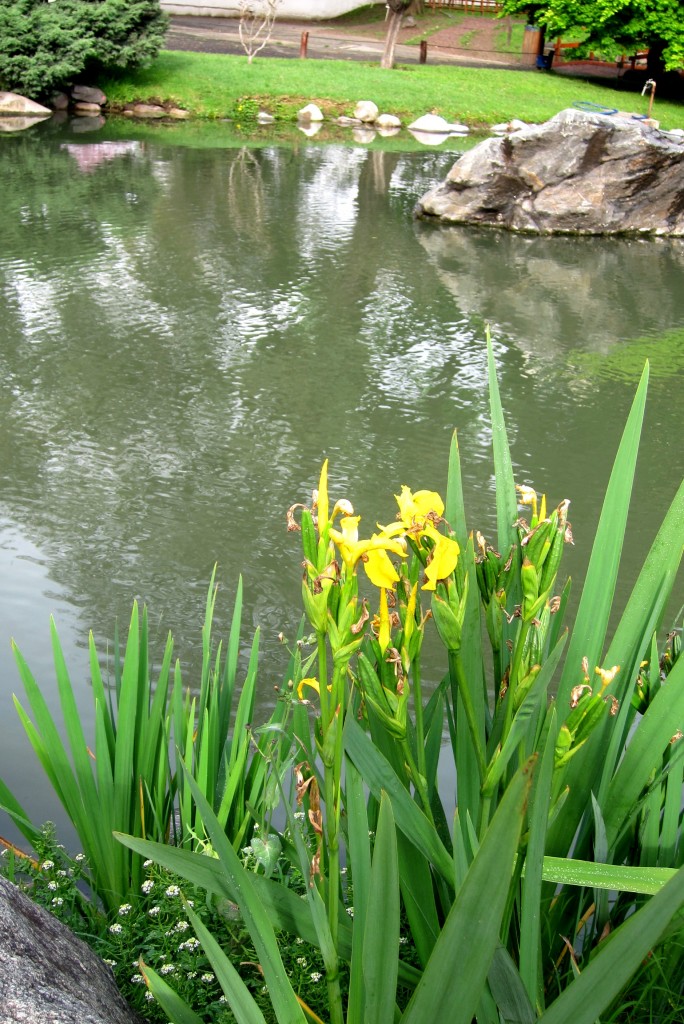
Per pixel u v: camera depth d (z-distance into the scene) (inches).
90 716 170.1
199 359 357.1
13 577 215.2
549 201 600.4
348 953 66.9
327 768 56.5
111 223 528.7
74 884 105.0
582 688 56.2
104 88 883.4
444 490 272.8
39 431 293.6
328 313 417.7
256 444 293.0
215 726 104.3
